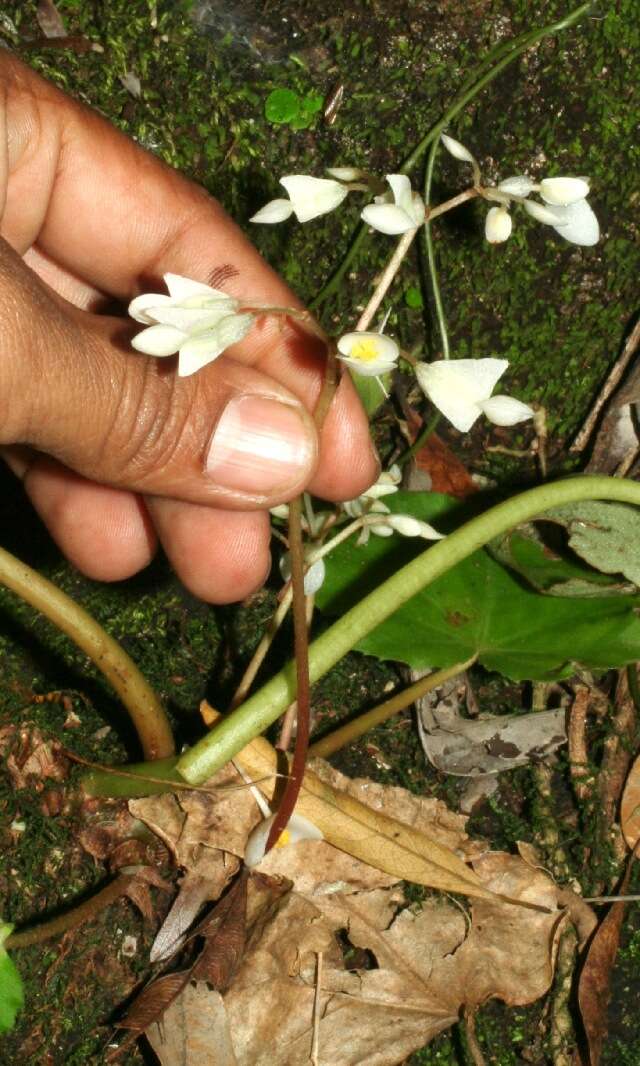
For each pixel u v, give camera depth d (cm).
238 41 26
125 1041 23
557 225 21
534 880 24
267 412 21
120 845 25
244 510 22
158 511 25
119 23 26
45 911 25
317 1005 23
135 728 26
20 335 18
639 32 26
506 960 24
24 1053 24
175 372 20
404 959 24
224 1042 23
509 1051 24
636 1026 24
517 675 24
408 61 26
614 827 26
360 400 24
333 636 23
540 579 25
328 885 24
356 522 23
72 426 20
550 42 26
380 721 25
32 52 26
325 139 26
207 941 23
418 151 24
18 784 26
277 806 24
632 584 24
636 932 25
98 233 24
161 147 26
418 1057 23
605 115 26
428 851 24
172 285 20
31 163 23
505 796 26
